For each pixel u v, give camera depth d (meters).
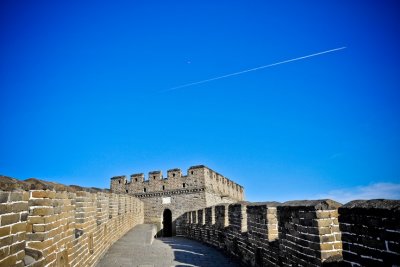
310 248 5.45
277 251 7.17
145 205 33.56
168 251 12.67
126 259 10.46
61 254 5.45
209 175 33.19
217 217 14.91
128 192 35.12
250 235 9.55
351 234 4.03
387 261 3.42
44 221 4.61
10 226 3.51
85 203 8.08
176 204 32.12
